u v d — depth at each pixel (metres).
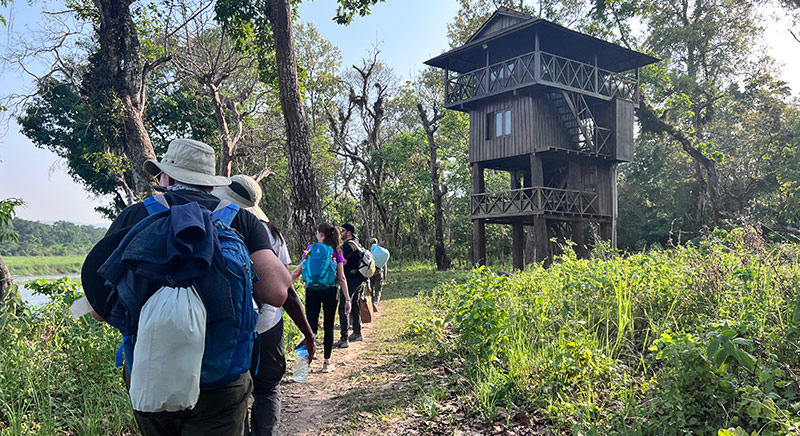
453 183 39.41
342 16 15.96
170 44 19.86
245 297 2.16
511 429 4.02
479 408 4.36
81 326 5.52
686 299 6.00
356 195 43.22
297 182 12.89
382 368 6.18
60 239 127.50
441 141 38.41
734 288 5.80
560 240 25.20
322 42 38.28
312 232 12.84
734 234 8.74
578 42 21.00
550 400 4.10
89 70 14.05
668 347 3.73
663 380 3.84
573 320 5.67
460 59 23.33
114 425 4.21
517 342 5.38
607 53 22.22
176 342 1.89
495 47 22.14
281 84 12.91
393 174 39.38
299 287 9.32
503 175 41.47
